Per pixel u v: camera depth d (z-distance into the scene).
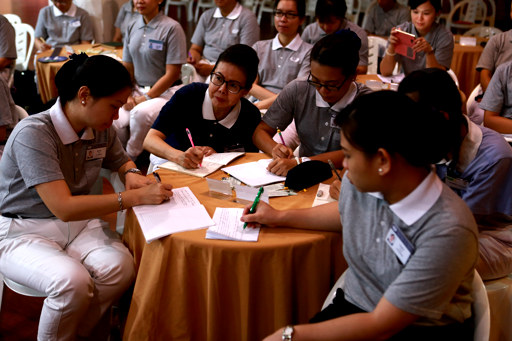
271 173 2.00
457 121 1.47
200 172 2.00
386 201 1.24
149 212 1.69
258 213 1.60
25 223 1.80
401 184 1.16
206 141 2.30
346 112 1.16
